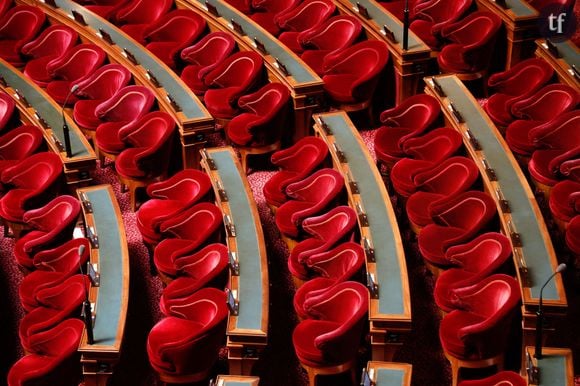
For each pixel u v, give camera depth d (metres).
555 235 9.80
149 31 12.40
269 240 10.38
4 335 9.84
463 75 11.25
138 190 10.93
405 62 11.06
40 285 9.67
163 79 11.43
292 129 11.23
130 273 10.23
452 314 8.79
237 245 9.59
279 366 9.20
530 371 8.09
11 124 11.56
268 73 11.45
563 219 9.46
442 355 9.09
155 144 10.62
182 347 8.62
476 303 8.71
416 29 11.69
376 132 10.72
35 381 8.80
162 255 9.78
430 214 9.55
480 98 11.38
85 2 13.19
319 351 8.66
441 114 10.61
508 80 10.78
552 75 10.72
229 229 9.71
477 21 11.29
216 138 11.56
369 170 10.12
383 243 9.35
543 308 8.47
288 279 9.99
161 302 9.33
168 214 10.11
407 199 10.07
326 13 12.16
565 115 10.02
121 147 11.05
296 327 8.90
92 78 11.69
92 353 8.73
